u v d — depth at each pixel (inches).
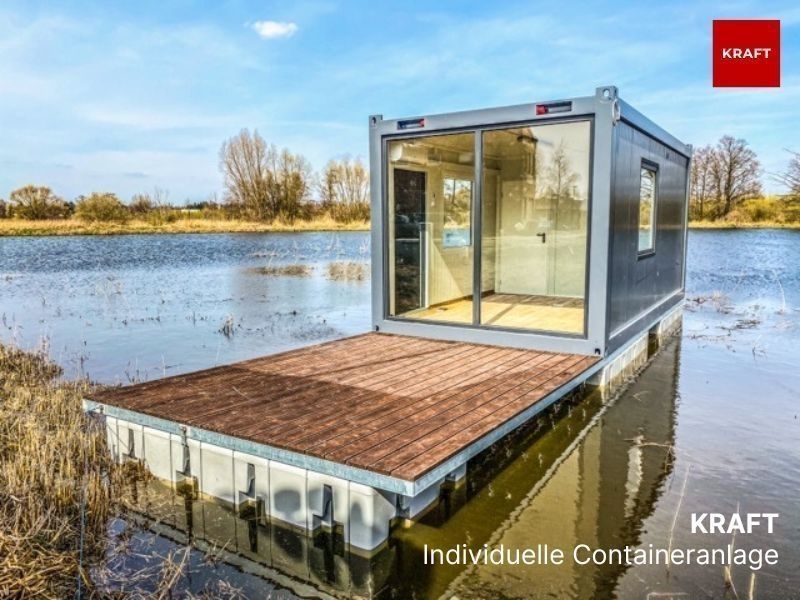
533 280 297.9
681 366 277.7
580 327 231.3
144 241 1086.4
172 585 116.0
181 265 744.3
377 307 258.5
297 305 458.9
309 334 352.8
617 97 204.7
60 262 764.6
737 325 374.3
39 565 115.7
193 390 171.2
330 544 129.3
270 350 312.0
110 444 165.5
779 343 324.8
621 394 234.7
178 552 128.2
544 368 194.4
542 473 165.9
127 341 335.0
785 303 451.2
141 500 148.9
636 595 112.0
